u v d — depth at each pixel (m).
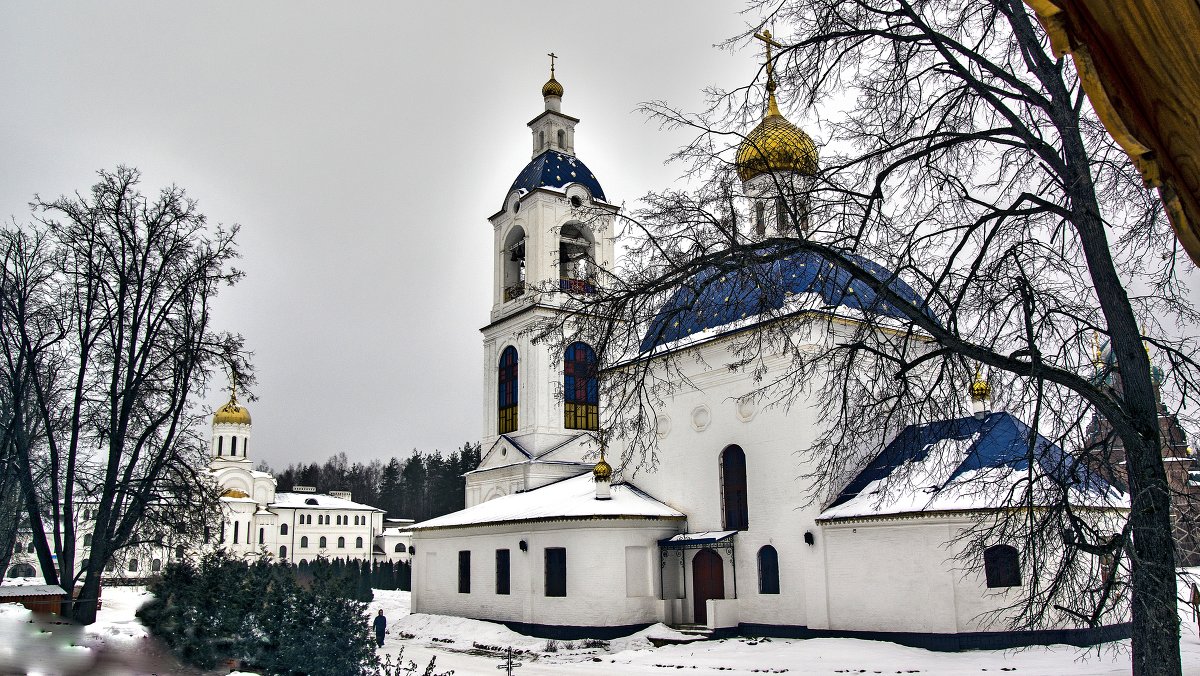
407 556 125.31
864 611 27.69
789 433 31.12
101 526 25.92
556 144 52.53
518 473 46.84
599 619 33.00
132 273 27.66
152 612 14.96
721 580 33.09
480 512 41.41
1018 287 13.57
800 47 14.11
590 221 15.34
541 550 35.81
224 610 13.73
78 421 27.14
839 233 13.98
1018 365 12.45
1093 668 21.86
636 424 15.62
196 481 28.16
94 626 16.06
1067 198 13.70
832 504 29.56
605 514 33.44
